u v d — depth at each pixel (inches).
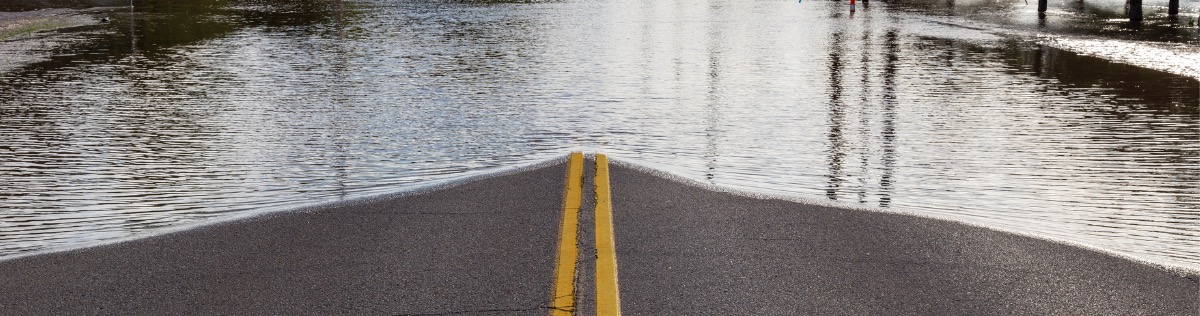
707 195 276.7
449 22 1344.7
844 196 327.6
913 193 330.6
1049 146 419.2
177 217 302.4
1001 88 623.5
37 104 565.6
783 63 791.7
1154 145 420.2
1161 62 775.1
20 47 967.6
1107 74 697.6
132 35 1122.7
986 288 197.8
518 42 1011.9
